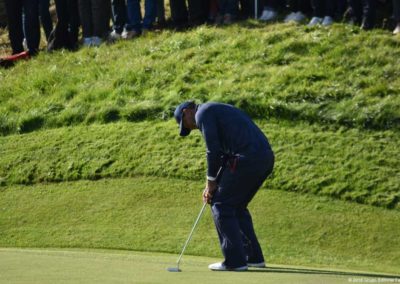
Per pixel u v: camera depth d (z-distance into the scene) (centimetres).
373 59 4628
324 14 5153
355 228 3356
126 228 3544
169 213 3641
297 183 3728
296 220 3453
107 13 5831
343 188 3641
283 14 5431
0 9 7256
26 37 5850
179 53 5188
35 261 2381
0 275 1986
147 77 4988
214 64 4956
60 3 5753
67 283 1822
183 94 4688
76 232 3556
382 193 3575
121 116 4662
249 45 5050
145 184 3953
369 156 3838
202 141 4222
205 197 2434
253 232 2528
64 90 5103
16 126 4803
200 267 2433
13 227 3694
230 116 2403
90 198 3903
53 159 4328
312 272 2314
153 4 5700
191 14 5575
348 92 4359
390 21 5078
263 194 3697
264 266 2538
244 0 5588
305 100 4378
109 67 5272
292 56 4831
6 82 5497
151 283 1859
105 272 2097
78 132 4569
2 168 4338
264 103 4375
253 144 2389
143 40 5522
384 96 4294
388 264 3041
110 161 4203
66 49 5794
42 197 4003
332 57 4719
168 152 4175
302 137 4081
